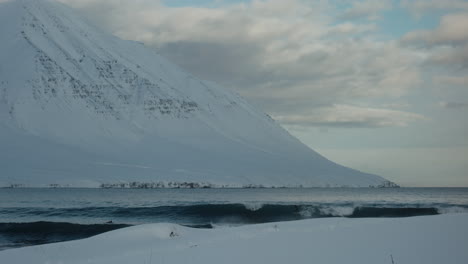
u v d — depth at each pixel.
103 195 119.62
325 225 24.28
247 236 21.05
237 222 49.25
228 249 17.09
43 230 39.28
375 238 18.20
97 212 54.03
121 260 16.64
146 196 115.50
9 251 19.91
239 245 17.92
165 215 52.41
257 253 15.98
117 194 127.38
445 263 13.54
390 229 20.89
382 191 172.25
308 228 23.12
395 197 109.12
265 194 136.88
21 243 34.00
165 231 24.80
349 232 20.28
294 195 129.38
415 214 51.72
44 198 99.56
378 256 14.58
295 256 15.15
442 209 52.78
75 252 19.39
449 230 20.33
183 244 19.64
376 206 57.56
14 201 85.50
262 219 50.69
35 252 19.59
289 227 24.23
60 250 19.92
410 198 103.81
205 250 17.17
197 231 25.62
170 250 18.03
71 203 78.19
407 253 14.95
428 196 116.50
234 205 53.03
